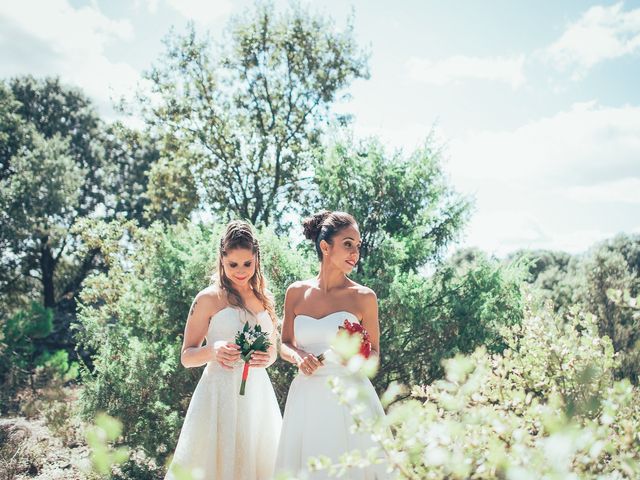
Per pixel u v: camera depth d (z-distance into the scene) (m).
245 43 15.86
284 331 3.68
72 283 28.73
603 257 12.28
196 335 3.48
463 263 7.39
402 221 7.68
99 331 8.66
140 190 28.70
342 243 3.49
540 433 2.06
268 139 15.34
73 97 30.69
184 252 7.75
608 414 2.06
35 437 8.87
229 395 3.35
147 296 7.79
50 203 24.64
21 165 24.44
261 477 3.45
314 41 15.91
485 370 2.24
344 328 3.17
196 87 16.30
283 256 6.79
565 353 2.75
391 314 6.71
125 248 10.97
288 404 3.44
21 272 26.89
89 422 7.69
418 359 6.85
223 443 3.29
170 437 7.08
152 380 7.29
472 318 6.69
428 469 2.00
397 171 7.66
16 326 17.14
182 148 16.30
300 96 15.99
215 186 16.03
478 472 1.86
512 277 7.01
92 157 29.09
